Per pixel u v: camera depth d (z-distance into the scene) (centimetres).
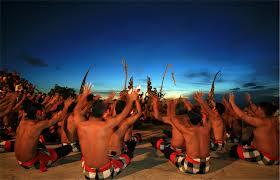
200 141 408
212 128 590
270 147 466
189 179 400
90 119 374
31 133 411
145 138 758
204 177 409
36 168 430
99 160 361
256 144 482
